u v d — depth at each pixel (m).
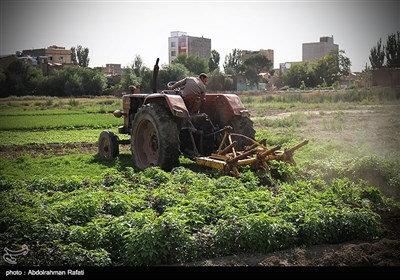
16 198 7.34
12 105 41.62
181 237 5.47
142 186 8.29
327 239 6.02
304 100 38.72
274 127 20.97
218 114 11.02
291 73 68.06
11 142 17.33
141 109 10.66
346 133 17.33
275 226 5.80
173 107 10.02
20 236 5.65
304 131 18.56
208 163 9.20
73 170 11.14
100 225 5.98
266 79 81.06
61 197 7.54
